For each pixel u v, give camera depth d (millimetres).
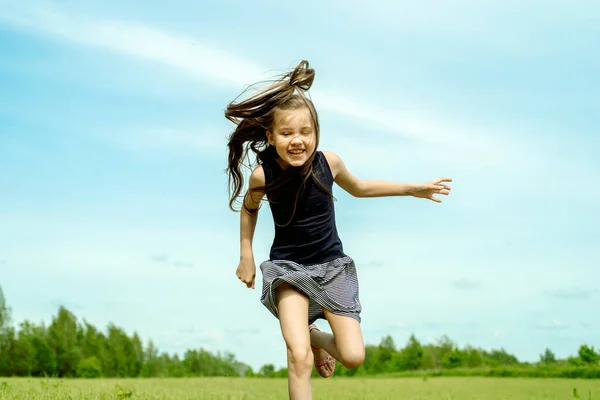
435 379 17172
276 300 3623
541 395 7863
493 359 40156
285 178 3656
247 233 3869
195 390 6836
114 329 43938
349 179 3934
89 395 5000
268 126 3674
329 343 3791
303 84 3727
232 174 3959
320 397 6648
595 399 7105
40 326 36188
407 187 4059
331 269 3680
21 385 6441
